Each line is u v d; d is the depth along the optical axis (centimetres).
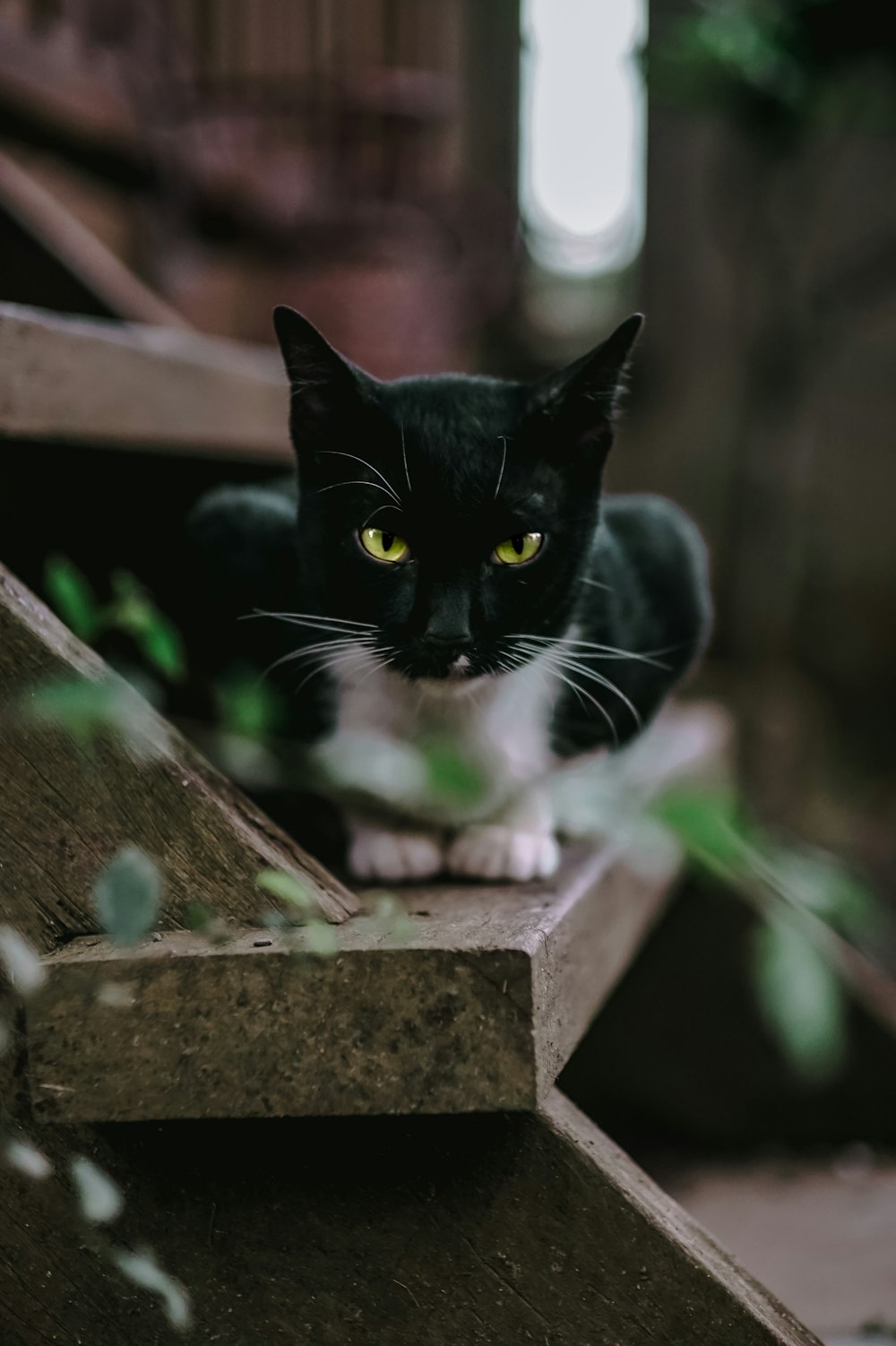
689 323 220
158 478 110
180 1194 72
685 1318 71
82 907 72
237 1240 72
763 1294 74
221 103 142
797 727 168
